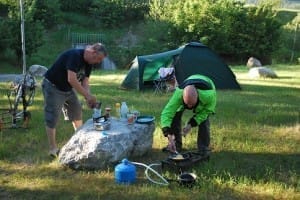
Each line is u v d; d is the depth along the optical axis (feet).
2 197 17.39
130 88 51.96
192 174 18.61
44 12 132.26
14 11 105.70
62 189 17.97
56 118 22.15
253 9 131.85
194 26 128.77
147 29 135.13
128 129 21.42
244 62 135.23
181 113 21.56
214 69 51.01
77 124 23.56
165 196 17.16
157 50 127.95
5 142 24.47
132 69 52.29
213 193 17.54
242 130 28.19
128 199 17.01
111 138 20.18
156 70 51.26
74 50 21.54
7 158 22.11
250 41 132.67
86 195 17.35
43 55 117.60
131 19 144.05
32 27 107.34
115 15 139.54
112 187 18.06
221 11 128.98
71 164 20.13
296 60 139.03
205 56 50.75
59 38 129.59
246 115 33.37
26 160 21.80
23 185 18.52
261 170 20.54
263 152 23.47
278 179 19.44
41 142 24.88
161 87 49.55
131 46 129.59
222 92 48.78
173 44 129.59
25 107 28.63
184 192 17.52
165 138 24.82
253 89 52.75
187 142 24.45
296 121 31.65
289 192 17.85
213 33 129.70
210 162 21.11
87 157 19.76
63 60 21.43
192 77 20.71
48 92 21.71
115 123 22.26
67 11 143.84
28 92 35.14
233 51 132.36
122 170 18.56
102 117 21.74
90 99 21.38
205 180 18.63
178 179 18.33
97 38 129.18
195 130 26.86
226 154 22.85
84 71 21.79
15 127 27.84
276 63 136.67
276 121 31.45
